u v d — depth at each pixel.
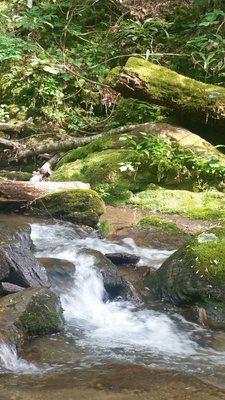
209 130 7.36
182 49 8.98
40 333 3.55
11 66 9.45
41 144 8.12
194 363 3.32
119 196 6.49
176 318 4.05
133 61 7.14
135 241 5.38
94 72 9.17
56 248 4.93
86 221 5.70
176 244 5.34
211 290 4.12
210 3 9.16
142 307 4.21
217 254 4.27
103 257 4.55
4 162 7.98
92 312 4.07
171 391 2.89
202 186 6.64
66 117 9.05
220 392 2.91
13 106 9.21
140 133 7.03
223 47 8.27
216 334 3.81
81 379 3.00
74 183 6.09
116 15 10.02
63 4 9.50
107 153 7.09
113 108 8.96
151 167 6.74
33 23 8.87
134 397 2.81
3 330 3.26
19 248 4.02
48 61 8.94
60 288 4.14
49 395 2.80
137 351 3.46
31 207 5.81
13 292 3.80
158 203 6.29
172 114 7.57
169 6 9.54
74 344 3.51
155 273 4.53
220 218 5.93
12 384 2.92
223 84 8.41
